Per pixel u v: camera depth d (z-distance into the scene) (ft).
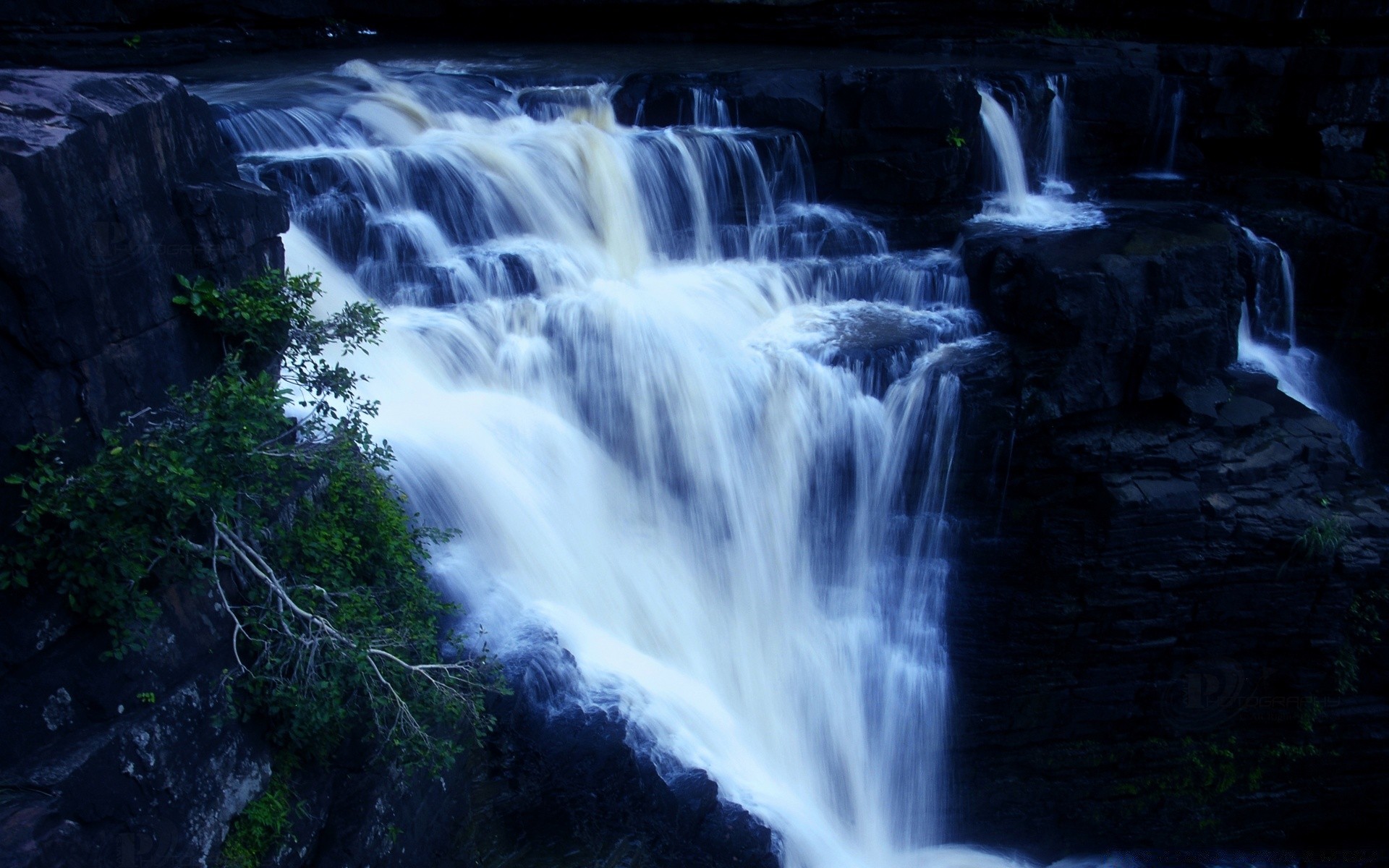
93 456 23.62
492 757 30.22
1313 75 62.54
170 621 23.39
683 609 40.50
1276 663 44.04
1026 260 45.73
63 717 21.67
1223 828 46.19
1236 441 44.24
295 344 29.27
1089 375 43.70
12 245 20.85
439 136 49.34
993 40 67.15
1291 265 59.26
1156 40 70.64
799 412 44.09
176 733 23.02
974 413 43.70
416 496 34.68
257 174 41.24
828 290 50.57
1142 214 55.67
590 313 44.27
